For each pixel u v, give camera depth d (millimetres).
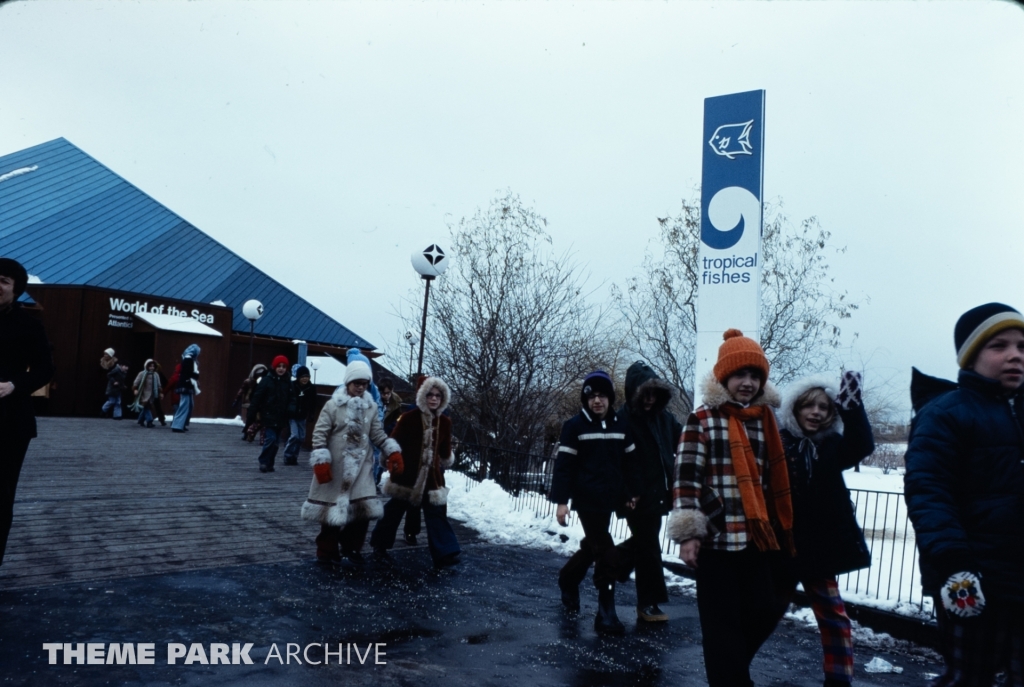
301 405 14281
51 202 37500
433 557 7902
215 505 9906
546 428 15656
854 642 6133
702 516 3887
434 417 8086
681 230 19828
